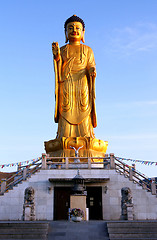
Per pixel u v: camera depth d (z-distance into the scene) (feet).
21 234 48.55
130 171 80.79
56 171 80.74
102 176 80.23
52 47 107.96
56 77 108.78
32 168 86.38
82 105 107.34
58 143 100.22
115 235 48.01
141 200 77.66
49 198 78.48
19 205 77.61
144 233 48.29
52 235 49.29
